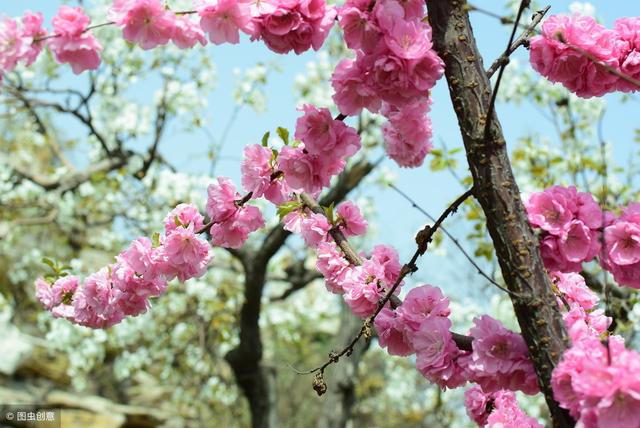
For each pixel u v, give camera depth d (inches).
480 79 95.8
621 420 77.0
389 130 131.5
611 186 298.7
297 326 491.8
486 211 93.1
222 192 128.3
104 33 359.9
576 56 100.0
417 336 99.0
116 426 599.8
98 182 358.9
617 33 103.0
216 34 105.3
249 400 376.2
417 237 101.1
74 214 377.7
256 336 362.6
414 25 94.7
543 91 324.2
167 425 616.1
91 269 393.1
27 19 111.5
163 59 362.3
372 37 97.7
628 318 231.1
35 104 321.7
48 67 360.8
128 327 408.2
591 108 319.3
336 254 124.6
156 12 108.3
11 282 549.3
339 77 99.5
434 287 103.7
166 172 346.9
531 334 89.0
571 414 82.3
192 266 125.0
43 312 446.3
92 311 134.0
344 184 342.6
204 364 441.7
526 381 92.2
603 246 87.4
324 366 108.8
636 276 94.7
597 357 79.8
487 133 92.6
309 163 113.5
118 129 359.9
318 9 102.3
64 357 623.8
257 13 102.3
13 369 600.4
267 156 126.3
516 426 115.8
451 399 485.4
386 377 621.3
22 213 467.2
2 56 111.3
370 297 115.6
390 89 97.2
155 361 455.8
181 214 127.3
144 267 124.6
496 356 93.0
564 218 92.9
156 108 359.9
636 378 75.8
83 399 612.7
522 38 101.6
